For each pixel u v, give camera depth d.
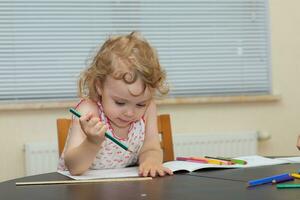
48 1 2.36
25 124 2.29
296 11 2.63
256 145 2.49
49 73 2.35
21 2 2.32
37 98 2.34
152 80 1.29
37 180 1.16
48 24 2.35
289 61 2.62
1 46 2.30
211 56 2.54
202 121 2.50
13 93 2.30
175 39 2.50
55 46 2.36
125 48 1.31
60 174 1.26
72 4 2.38
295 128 2.62
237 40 2.58
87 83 1.42
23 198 0.95
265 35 2.62
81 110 1.40
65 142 1.53
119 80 1.27
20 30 2.32
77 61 2.38
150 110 1.58
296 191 0.94
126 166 1.51
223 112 2.53
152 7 2.48
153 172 1.20
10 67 2.30
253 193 0.93
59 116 2.32
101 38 2.40
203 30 2.54
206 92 2.54
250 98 2.52
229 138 2.44
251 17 2.61
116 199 0.91
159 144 1.56
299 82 2.63
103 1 2.42
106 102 1.34
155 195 0.94
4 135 2.27
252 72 2.60
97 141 1.22
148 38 2.47
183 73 2.51
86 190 1.02
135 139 1.50
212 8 2.56
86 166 1.25
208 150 2.41
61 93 2.37
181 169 1.25
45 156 2.22
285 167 1.29
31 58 2.33
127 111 1.32
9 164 2.28
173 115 2.46
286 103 2.62
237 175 1.17
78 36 2.38
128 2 2.44
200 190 0.98
